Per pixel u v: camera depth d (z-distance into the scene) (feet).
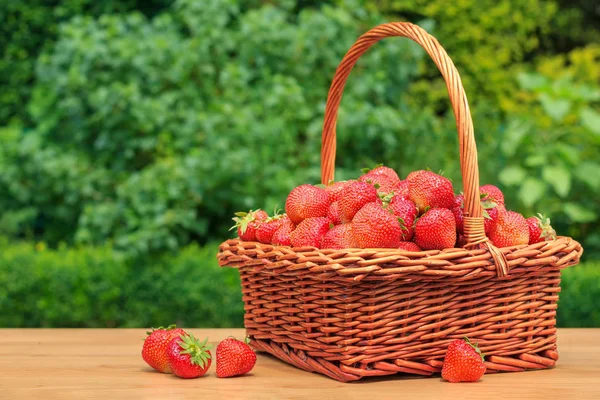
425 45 4.95
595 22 21.04
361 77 13.19
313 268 4.47
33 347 5.94
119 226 12.28
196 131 12.53
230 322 11.25
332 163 6.12
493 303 4.83
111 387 4.63
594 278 10.85
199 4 13.16
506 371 4.98
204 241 13.46
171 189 11.85
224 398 4.33
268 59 13.33
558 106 13.65
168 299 11.35
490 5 18.90
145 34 13.29
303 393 4.41
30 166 13.35
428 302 4.65
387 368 4.61
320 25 13.25
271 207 11.96
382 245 4.61
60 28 13.58
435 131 13.93
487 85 17.89
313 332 4.82
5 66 16.40
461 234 4.92
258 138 12.21
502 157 13.50
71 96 12.96
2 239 13.29
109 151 13.16
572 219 13.26
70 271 11.34
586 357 5.48
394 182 5.40
